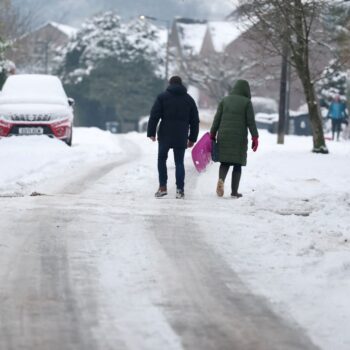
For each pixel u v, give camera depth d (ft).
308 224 92.17
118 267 71.92
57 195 116.98
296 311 60.23
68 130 208.03
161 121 120.26
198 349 51.65
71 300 61.82
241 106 120.98
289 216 97.81
